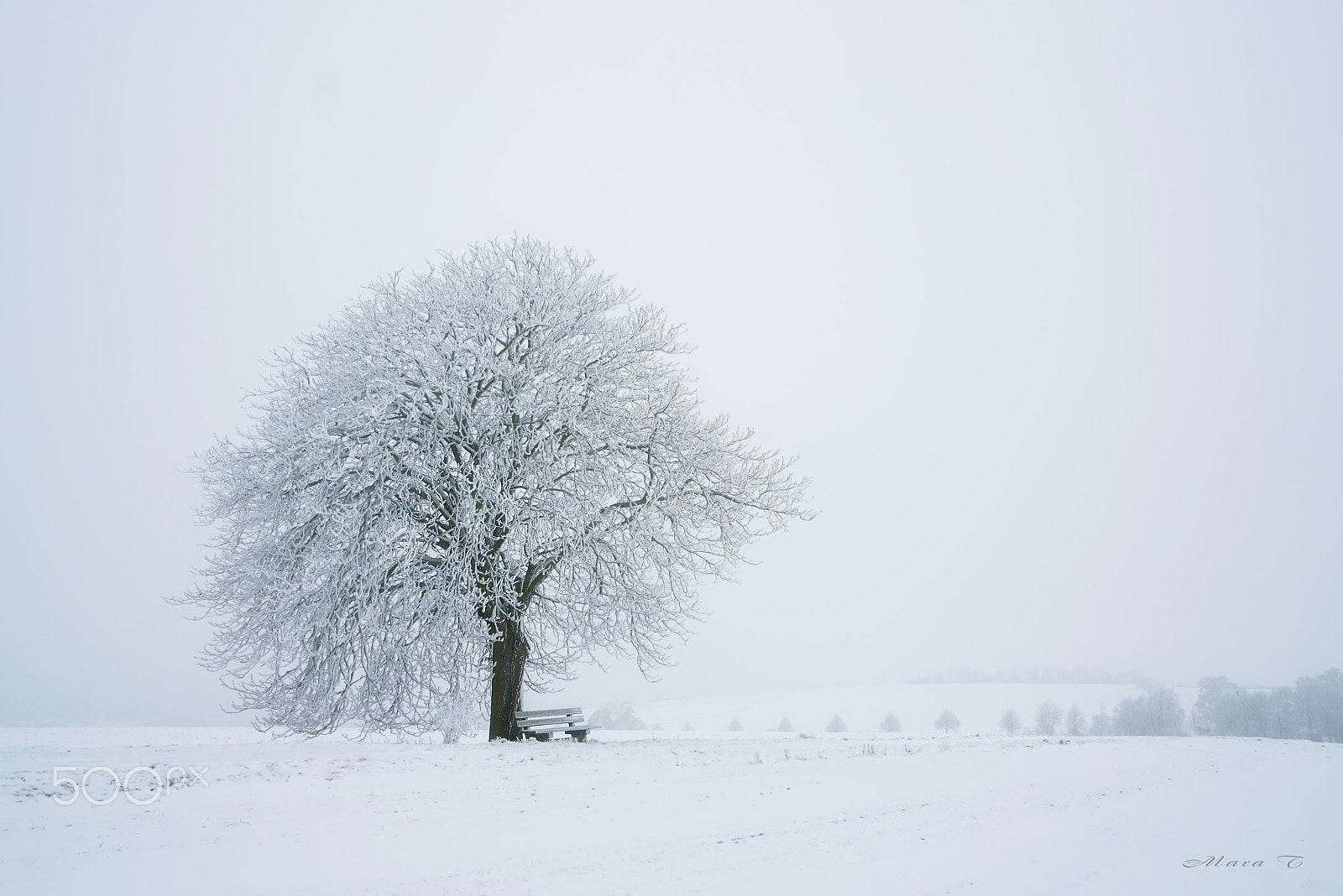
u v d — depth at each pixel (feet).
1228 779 39.09
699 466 60.80
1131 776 38.60
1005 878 20.25
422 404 57.57
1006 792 32.65
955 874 20.44
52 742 64.34
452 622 56.95
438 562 58.95
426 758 38.68
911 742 56.39
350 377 58.85
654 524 59.11
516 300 61.31
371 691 58.90
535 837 23.18
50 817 23.71
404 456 56.95
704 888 18.60
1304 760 49.19
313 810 25.85
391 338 59.57
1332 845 25.21
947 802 30.07
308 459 55.67
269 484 58.59
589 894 17.87
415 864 20.07
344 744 49.06
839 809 28.27
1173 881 20.62
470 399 58.29
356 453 57.36
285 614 56.65
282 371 64.95
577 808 27.63
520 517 56.49
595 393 59.31
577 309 62.64
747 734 95.35
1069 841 24.79
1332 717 248.93
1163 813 29.89
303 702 59.82
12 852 20.03
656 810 27.61
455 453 59.16
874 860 21.61
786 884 19.03
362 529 55.47
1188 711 291.79
